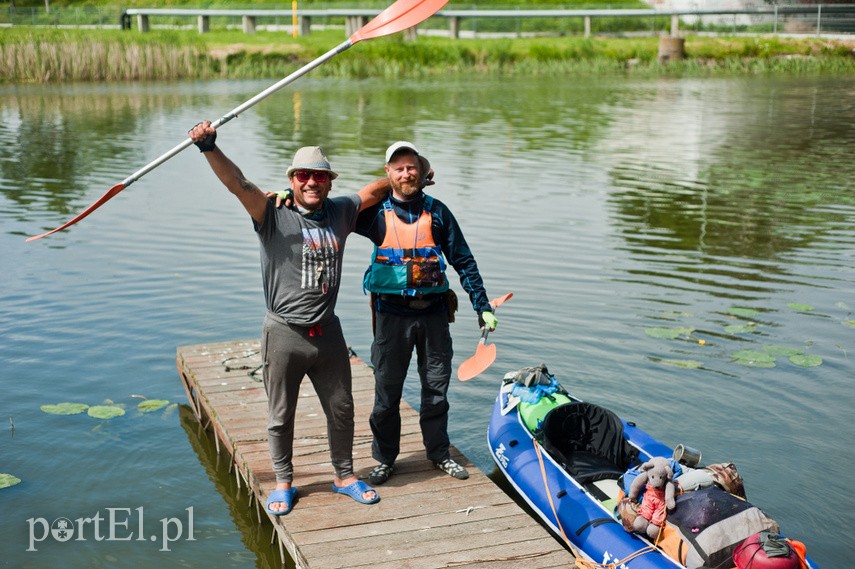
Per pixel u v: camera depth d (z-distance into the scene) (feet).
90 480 18.61
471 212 39.52
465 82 98.43
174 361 24.27
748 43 122.01
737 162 52.49
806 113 72.90
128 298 28.58
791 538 16.25
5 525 16.93
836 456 19.07
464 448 19.95
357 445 18.28
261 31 124.67
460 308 27.99
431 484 16.56
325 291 14.56
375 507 15.67
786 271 31.45
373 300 15.97
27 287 29.48
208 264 32.17
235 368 22.31
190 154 54.44
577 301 28.22
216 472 19.20
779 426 20.36
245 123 66.90
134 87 90.94
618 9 133.90
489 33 129.80
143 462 19.44
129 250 33.86
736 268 31.78
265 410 19.94
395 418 16.42
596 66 113.50
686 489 14.11
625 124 67.00
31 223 37.88
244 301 28.45
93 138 59.93
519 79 102.17
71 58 96.27
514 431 18.54
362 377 21.97
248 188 13.92
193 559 16.17
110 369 23.65
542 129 64.23
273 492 15.67
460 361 24.02
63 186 45.29
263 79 100.32
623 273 31.09
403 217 15.52
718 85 95.14
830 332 25.63
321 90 90.38
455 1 141.38
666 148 56.95
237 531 17.12
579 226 37.37
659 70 113.60
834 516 16.92
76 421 20.95
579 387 22.33
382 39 115.65
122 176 47.96
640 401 21.58
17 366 23.56
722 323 26.37
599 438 17.33
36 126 65.36
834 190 44.91
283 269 14.44
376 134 61.36
